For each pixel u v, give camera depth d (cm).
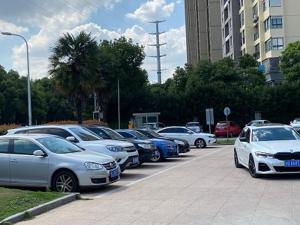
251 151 1496
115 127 6350
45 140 1368
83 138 1648
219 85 6141
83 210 1026
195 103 6134
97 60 4622
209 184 1361
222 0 10144
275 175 1520
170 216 927
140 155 1911
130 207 1040
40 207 1008
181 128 3334
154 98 6350
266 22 7188
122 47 6450
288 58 6225
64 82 4500
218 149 3098
